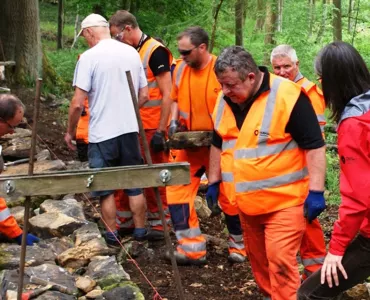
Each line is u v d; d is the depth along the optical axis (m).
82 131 7.27
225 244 6.11
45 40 20.83
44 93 11.80
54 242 5.41
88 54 5.48
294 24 12.19
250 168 3.98
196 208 6.96
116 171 3.56
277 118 3.91
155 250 5.96
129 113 5.57
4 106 4.40
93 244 5.26
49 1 26.97
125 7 13.40
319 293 3.56
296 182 4.01
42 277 4.58
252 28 14.84
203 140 5.30
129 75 3.52
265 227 4.09
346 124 3.21
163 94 5.93
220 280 5.31
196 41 5.18
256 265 4.40
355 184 3.21
